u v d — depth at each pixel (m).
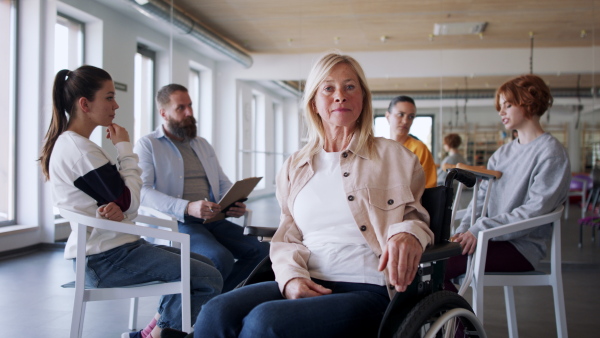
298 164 1.52
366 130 1.48
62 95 1.87
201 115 5.54
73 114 1.89
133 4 4.63
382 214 1.36
